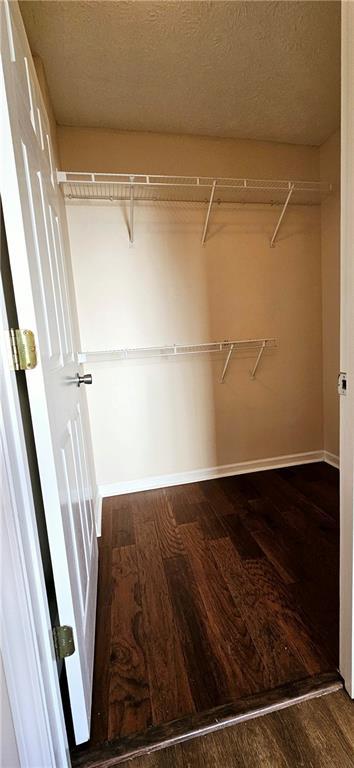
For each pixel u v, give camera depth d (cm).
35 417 77
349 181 85
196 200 226
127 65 159
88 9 131
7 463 61
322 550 170
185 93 181
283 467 270
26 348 72
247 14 138
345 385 94
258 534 184
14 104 74
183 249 229
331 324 256
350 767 85
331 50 157
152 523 200
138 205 218
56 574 84
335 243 242
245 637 123
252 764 87
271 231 244
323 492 229
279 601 138
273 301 252
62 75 163
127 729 96
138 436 240
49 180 122
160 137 216
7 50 70
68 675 90
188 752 90
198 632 126
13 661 60
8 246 70
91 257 216
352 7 80
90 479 183
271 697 101
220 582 150
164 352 236
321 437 276
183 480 252
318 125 218
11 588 61
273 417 265
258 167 234
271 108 197
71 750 92
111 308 224
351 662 100
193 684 107
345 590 100
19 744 61
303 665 111
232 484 245
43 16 132
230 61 161
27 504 68
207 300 238
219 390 251
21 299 72
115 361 229
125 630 129
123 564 166
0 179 68
